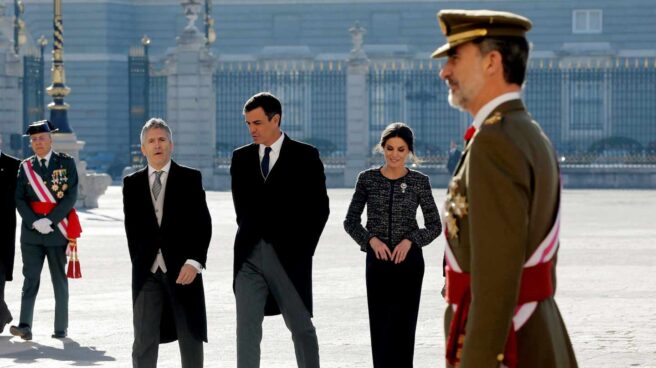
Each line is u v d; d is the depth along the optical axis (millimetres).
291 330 9969
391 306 10195
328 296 16844
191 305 9898
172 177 9961
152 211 9898
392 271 10180
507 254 4957
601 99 69625
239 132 63188
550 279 5289
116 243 25859
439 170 55406
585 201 42625
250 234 9844
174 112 52562
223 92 63000
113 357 12422
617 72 59250
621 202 41906
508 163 5012
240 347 9789
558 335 5289
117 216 35000
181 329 9906
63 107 37969
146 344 9961
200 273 9992
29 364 12023
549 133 69500
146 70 51688
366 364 11828
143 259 9875
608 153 60781
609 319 14555
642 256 22344
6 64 51781
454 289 5367
